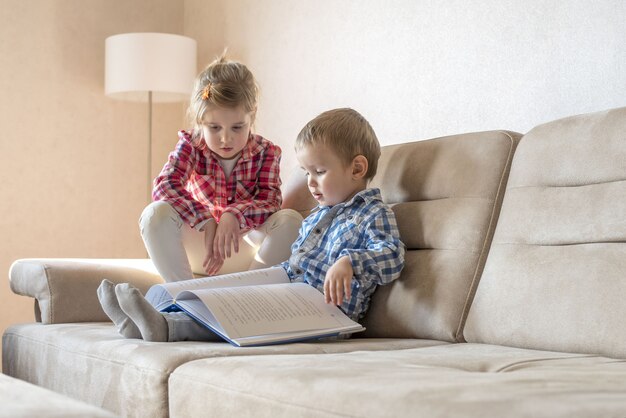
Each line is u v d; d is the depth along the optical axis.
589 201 1.36
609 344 1.20
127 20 3.58
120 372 1.27
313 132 1.73
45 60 3.36
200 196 2.21
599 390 0.82
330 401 0.83
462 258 1.54
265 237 2.06
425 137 2.46
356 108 2.74
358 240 1.67
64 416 0.66
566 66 2.03
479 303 1.46
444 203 1.64
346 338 1.58
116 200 3.53
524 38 2.15
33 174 3.32
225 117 2.04
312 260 1.70
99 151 3.49
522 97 2.15
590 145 1.40
